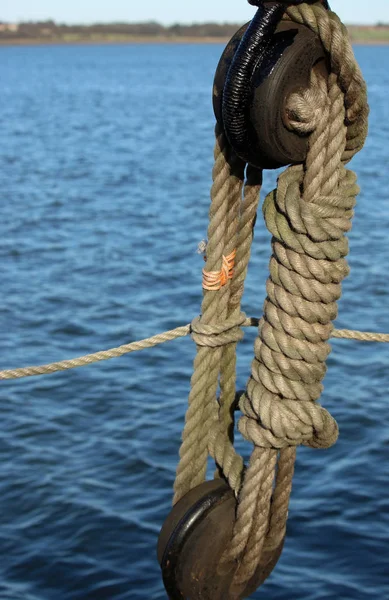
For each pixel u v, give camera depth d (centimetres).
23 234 2297
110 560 865
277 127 260
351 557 851
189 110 6188
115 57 19025
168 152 4006
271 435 285
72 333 1548
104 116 5781
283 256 273
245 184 305
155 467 1045
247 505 292
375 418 1143
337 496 953
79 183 3141
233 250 307
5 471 1038
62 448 1098
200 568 293
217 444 312
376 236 2186
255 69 259
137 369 1348
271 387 282
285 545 871
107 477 1025
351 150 282
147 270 1936
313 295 273
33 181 3181
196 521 293
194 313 1658
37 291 1778
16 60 17712
